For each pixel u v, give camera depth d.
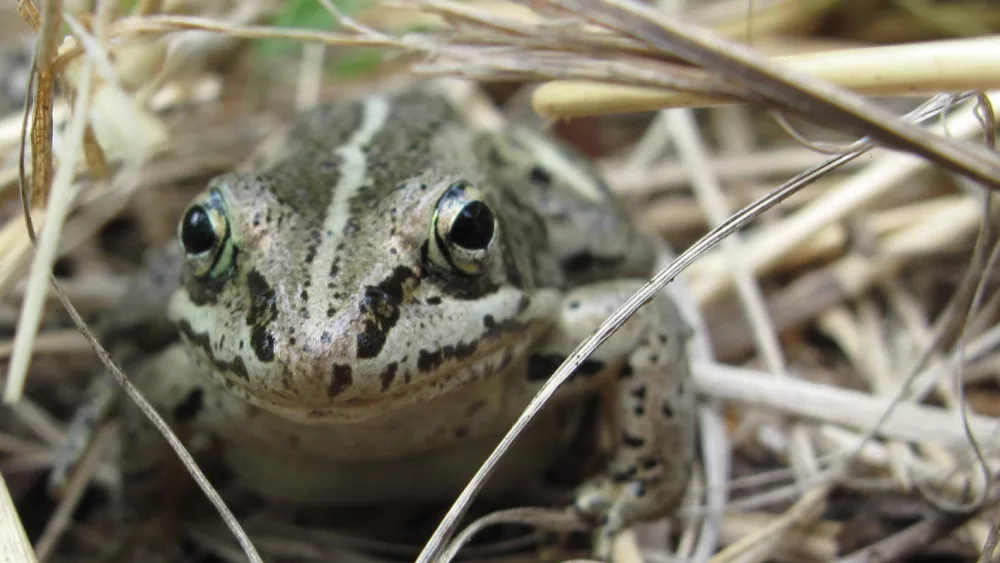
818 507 0.12
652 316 0.12
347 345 0.10
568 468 0.13
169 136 0.14
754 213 0.10
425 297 0.10
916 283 0.15
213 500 0.10
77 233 0.14
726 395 0.13
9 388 0.09
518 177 0.13
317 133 0.13
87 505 0.13
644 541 0.12
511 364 0.11
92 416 0.12
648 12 0.10
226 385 0.10
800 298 0.15
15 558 0.10
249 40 0.15
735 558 0.12
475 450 0.12
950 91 0.10
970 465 0.12
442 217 0.10
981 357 0.13
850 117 0.09
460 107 0.17
